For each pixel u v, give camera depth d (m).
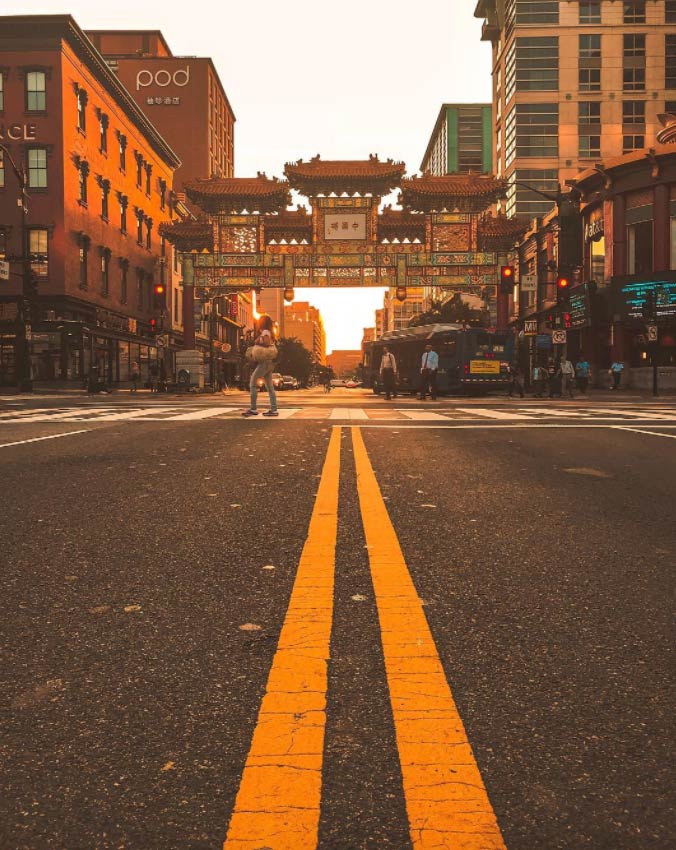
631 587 2.91
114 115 45.25
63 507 4.55
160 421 12.02
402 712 1.79
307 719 1.76
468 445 8.22
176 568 3.16
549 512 4.43
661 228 33.88
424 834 1.33
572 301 39.00
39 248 37.53
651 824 1.39
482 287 43.72
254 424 11.34
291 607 2.61
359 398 28.97
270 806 1.42
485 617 2.54
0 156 37.38
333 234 43.41
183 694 1.92
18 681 2.01
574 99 65.44
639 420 12.30
